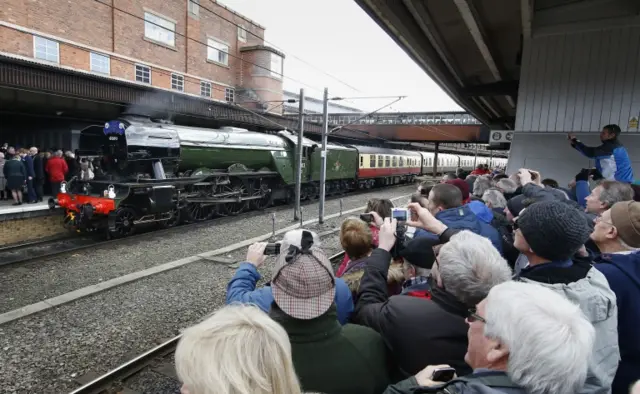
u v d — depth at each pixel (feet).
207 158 46.83
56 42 55.47
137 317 19.40
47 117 49.93
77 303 20.83
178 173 44.45
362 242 10.00
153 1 69.36
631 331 7.06
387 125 107.76
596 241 8.29
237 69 90.94
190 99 53.16
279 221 46.96
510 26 31.91
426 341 6.33
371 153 88.63
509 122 89.35
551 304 4.39
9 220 33.09
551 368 3.96
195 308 20.72
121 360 15.65
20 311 19.26
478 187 20.42
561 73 28.91
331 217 50.60
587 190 17.39
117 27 63.62
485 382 4.39
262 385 3.61
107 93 43.78
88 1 59.26
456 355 6.26
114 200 34.30
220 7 84.28
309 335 6.36
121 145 37.24
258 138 55.62
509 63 43.70
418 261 9.34
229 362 3.63
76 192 37.40
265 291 8.00
